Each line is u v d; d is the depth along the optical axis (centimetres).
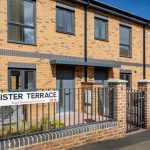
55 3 1218
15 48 1066
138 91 963
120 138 814
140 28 1712
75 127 719
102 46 1430
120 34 1561
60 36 1230
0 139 575
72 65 1279
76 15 1309
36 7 1147
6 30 1048
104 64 1380
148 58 1766
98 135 758
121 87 829
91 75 1363
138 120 952
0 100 593
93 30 1382
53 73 1195
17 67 1067
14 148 575
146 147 726
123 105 835
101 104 854
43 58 1159
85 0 1324
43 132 648
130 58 1614
